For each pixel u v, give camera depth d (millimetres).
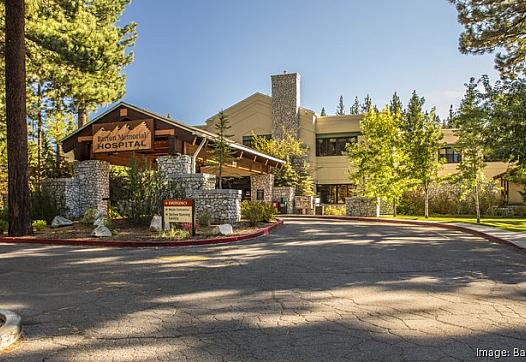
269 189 30047
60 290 6762
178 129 19266
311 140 35531
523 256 10336
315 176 35531
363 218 24531
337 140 35688
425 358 4027
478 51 18406
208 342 4457
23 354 4184
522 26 17422
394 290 6711
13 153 14055
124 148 19906
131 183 16031
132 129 19828
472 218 25094
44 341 4539
